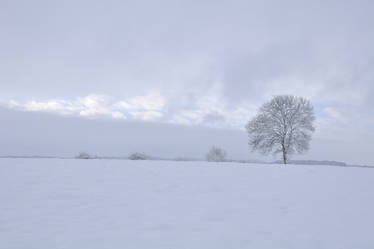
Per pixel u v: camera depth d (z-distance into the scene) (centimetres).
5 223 556
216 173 1143
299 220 613
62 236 501
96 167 1155
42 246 458
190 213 647
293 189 909
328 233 543
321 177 1134
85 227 547
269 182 1011
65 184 855
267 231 547
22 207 650
